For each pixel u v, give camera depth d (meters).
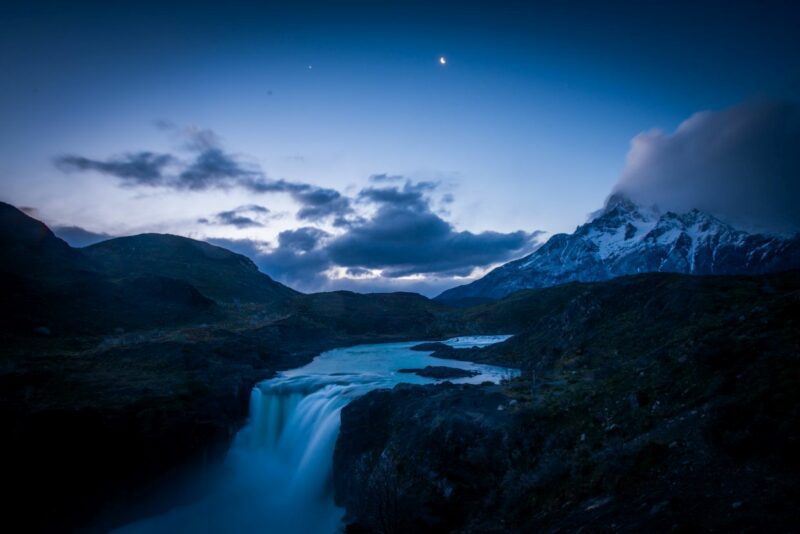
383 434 35.56
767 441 14.85
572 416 26.25
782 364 18.88
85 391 45.09
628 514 14.67
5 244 101.25
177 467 39.97
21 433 36.44
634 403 23.39
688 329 36.06
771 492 12.69
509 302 145.12
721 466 15.01
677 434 18.27
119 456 38.25
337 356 89.69
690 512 13.19
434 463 26.91
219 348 69.69
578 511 16.88
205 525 37.44
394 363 78.56
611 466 18.12
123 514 37.22
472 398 32.75
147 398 43.50
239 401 51.44
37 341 67.50
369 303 153.75
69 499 35.69
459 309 169.00
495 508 22.16
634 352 39.94
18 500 34.34
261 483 43.19
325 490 39.19
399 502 24.61
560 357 48.66
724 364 21.44
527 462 24.45
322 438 42.62
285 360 77.06
